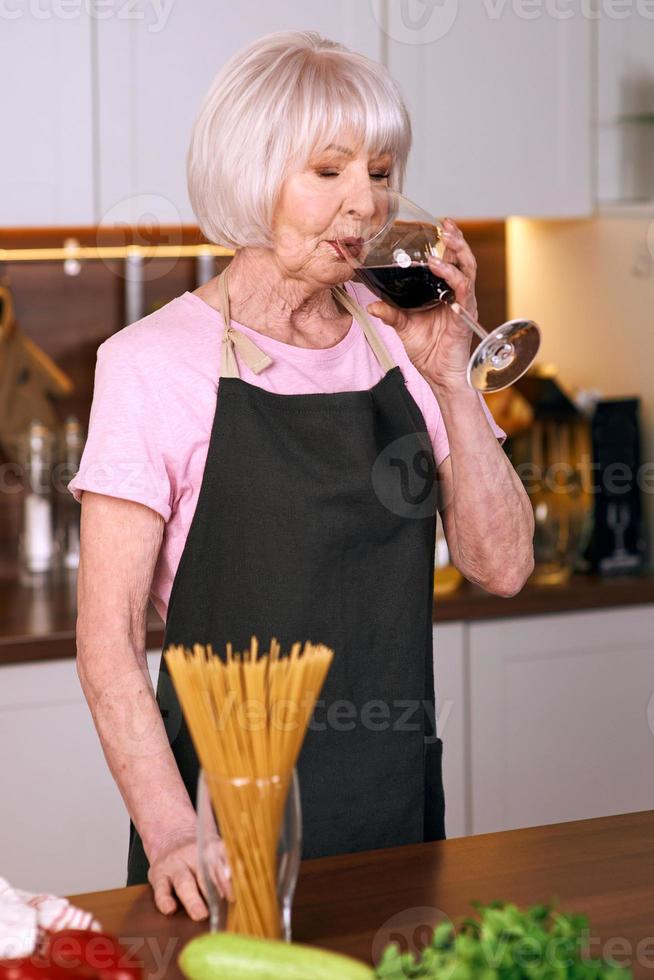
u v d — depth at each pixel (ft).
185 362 4.41
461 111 8.43
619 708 8.44
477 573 4.75
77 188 7.78
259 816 2.85
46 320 8.95
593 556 8.75
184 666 2.81
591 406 8.81
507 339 3.84
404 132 4.35
